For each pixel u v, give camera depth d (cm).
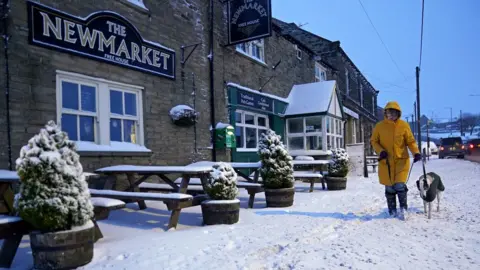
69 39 662
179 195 525
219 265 361
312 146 1501
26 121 595
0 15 568
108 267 359
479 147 3158
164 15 902
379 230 505
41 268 346
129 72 791
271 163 735
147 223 584
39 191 340
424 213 628
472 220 567
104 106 736
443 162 2538
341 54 2545
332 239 461
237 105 1179
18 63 588
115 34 754
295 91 1627
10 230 354
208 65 1062
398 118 614
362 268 345
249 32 1095
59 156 354
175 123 912
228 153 1123
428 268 348
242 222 578
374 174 1647
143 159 815
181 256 390
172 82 916
